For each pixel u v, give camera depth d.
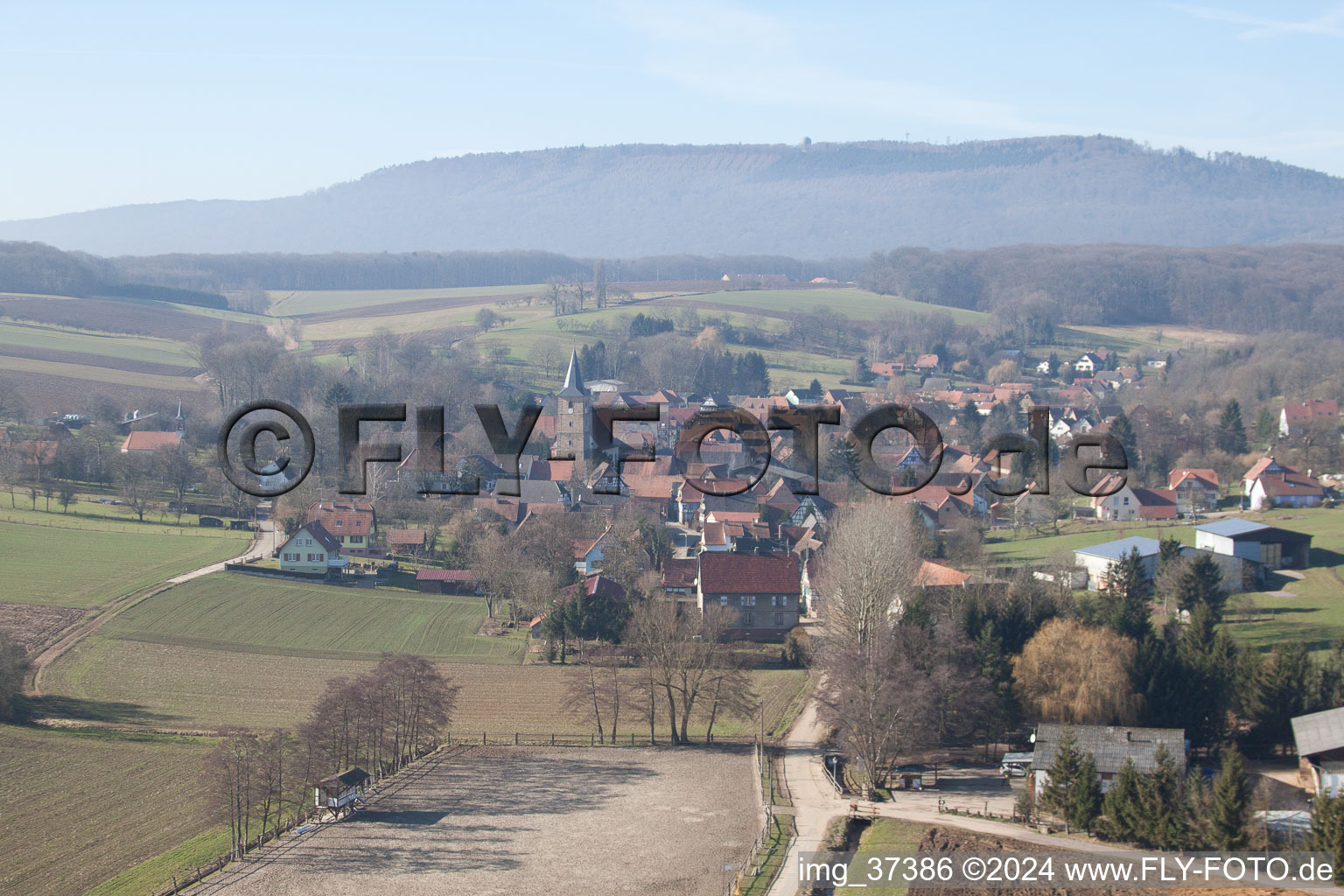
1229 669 96.12
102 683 116.06
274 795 82.38
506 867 74.44
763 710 112.00
